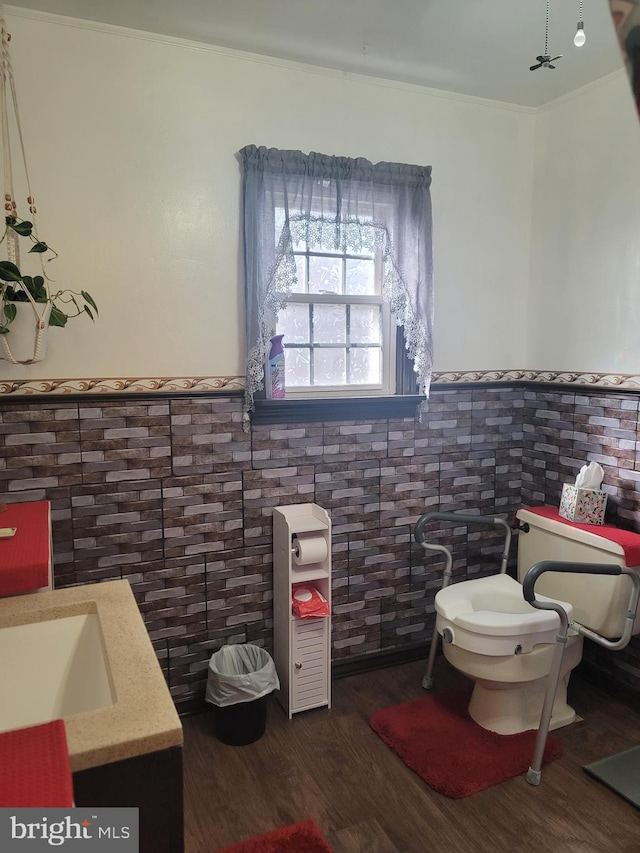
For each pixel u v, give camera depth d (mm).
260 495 2273
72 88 1896
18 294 1686
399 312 2354
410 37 2004
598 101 2324
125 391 2039
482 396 2664
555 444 2598
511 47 2076
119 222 1992
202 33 1976
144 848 846
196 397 2139
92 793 805
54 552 2006
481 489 2707
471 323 2611
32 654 1247
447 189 2492
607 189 2312
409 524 2568
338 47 2072
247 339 2145
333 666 2479
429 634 2658
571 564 1860
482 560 2736
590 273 2402
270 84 2146
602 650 2400
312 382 2387
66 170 1913
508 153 2596
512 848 1642
